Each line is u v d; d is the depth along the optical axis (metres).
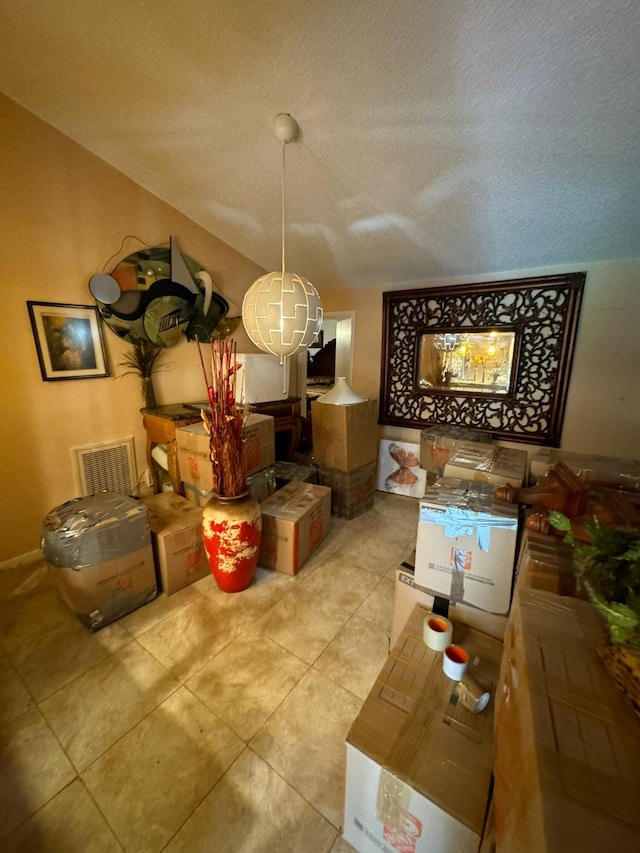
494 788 0.75
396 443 3.46
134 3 1.40
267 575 2.16
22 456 2.21
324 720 1.32
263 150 2.09
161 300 2.78
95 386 2.51
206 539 1.91
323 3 1.29
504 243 2.48
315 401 2.95
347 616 1.83
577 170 1.81
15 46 1.65
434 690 1.04
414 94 1.58
